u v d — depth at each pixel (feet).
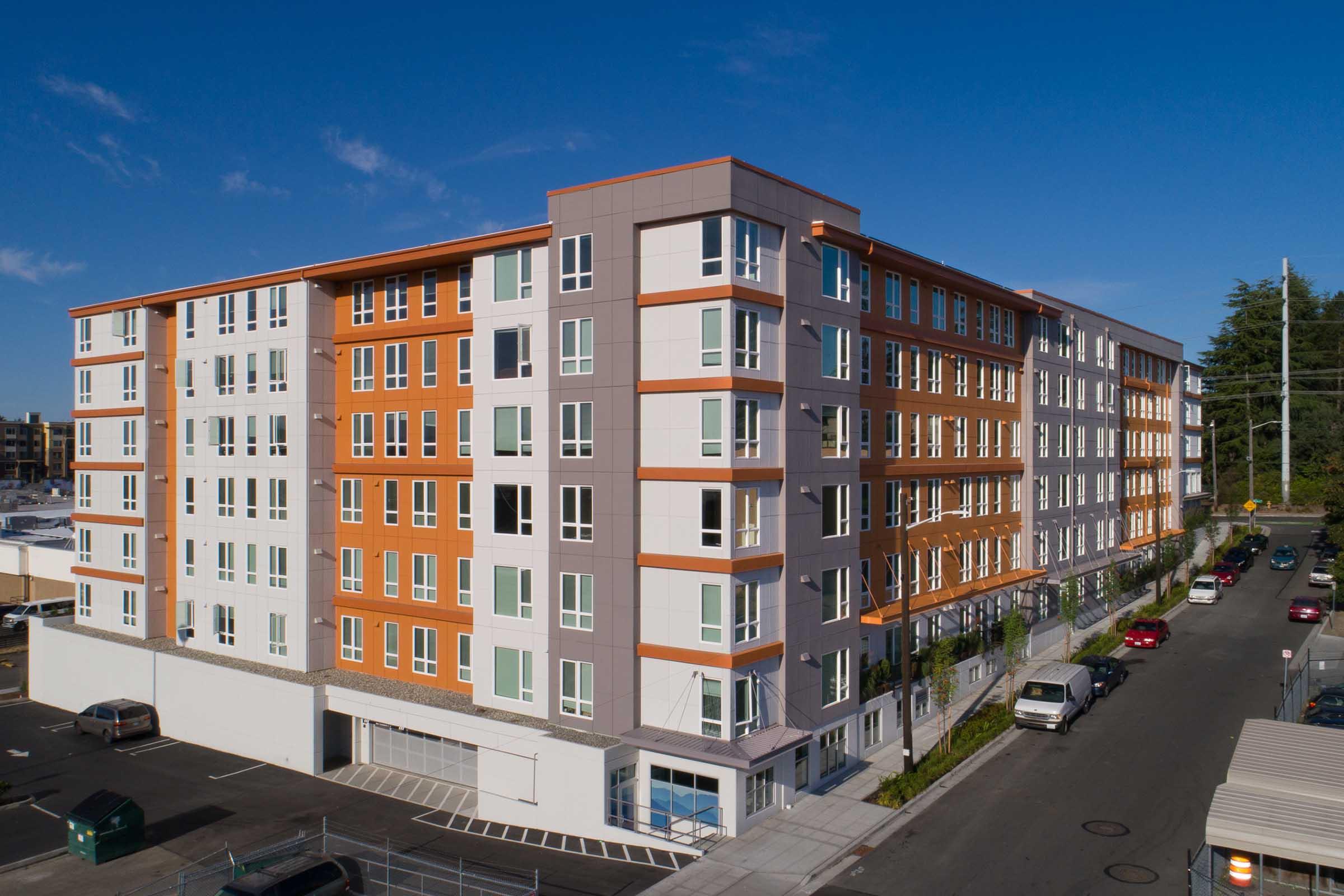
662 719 92.12
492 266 104.47
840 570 103.24
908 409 119.96
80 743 124.67
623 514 93.25
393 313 117.80
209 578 133.39
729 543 88.07
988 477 140.87
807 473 97.55
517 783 93.81
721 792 85.10
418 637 115.14
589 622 95.81
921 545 122.83
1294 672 134.92
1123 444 198.49
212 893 78.79
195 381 136.26
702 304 89.76
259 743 116.06
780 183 94.07
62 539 211.41
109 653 137.59
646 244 93.45
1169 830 82.84
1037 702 113.70
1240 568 215.72
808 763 95.86
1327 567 199.82
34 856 87.81
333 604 122.93
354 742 114.42
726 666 87.66
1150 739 108.37
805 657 96.89
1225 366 350.02
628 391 92.79
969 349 134.10
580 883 77.00
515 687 102.17
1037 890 72.33
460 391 110.83
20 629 192.85
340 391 123.03
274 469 124.26
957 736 109.91
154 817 97.55
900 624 117.39
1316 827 63.67
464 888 76.54
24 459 510.17
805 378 97.40
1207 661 143.74
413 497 115.44
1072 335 169.58
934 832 84.23
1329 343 364.58
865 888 73.67
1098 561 179.93
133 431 144.25
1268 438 335.67
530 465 100.73
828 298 101.45
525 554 101.14
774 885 75.00
